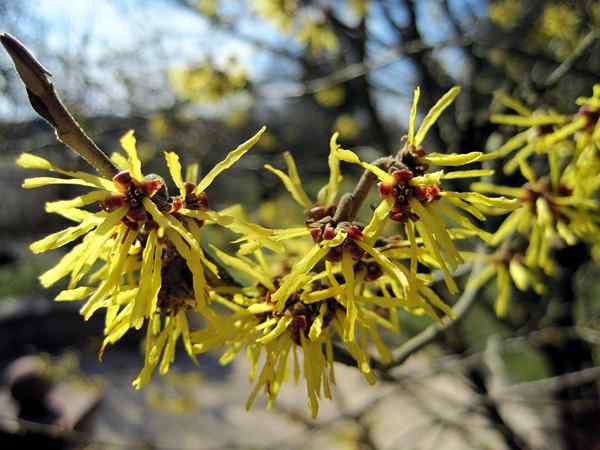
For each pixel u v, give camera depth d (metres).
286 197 4.39
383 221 0.92
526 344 3.49
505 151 1.58
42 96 0.82
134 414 6.30
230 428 5.80
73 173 0.86
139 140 5.06
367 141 5.17
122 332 0.88
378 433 4.70
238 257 1.03
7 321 8.23
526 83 2.13
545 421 4.26
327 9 3.75
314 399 0.93
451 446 4.28
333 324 1.00
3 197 8.53
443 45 2.82
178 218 0.90
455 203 0.93
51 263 9.05
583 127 1.37
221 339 0.97
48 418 4.25
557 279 3.46
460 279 2.39
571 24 3.36
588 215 1.53
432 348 3.90
